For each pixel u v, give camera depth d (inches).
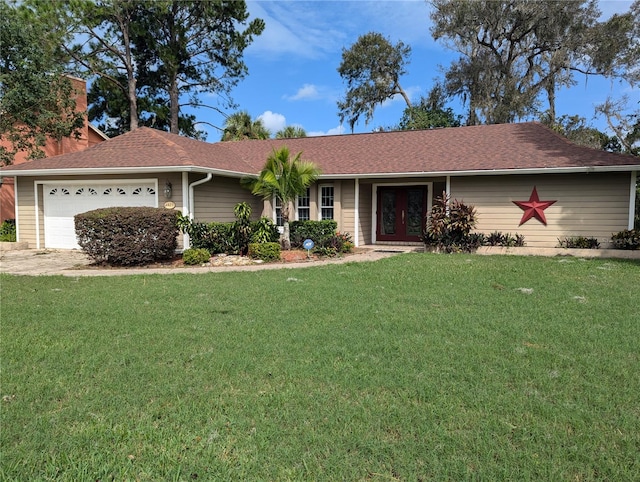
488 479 94.7
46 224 553.9
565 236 497.7
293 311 232.4
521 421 118.0
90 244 414.0
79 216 417.4
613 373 148.0
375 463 101.0
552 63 991.6
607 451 104.4
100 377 148.3
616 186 476.4
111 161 510.0
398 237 626.8
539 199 506.6
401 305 244.2
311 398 132.0
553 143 540.7
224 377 147.7
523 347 173.0
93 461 102.2
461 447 106.5
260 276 350.6
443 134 653.3
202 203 530.9
